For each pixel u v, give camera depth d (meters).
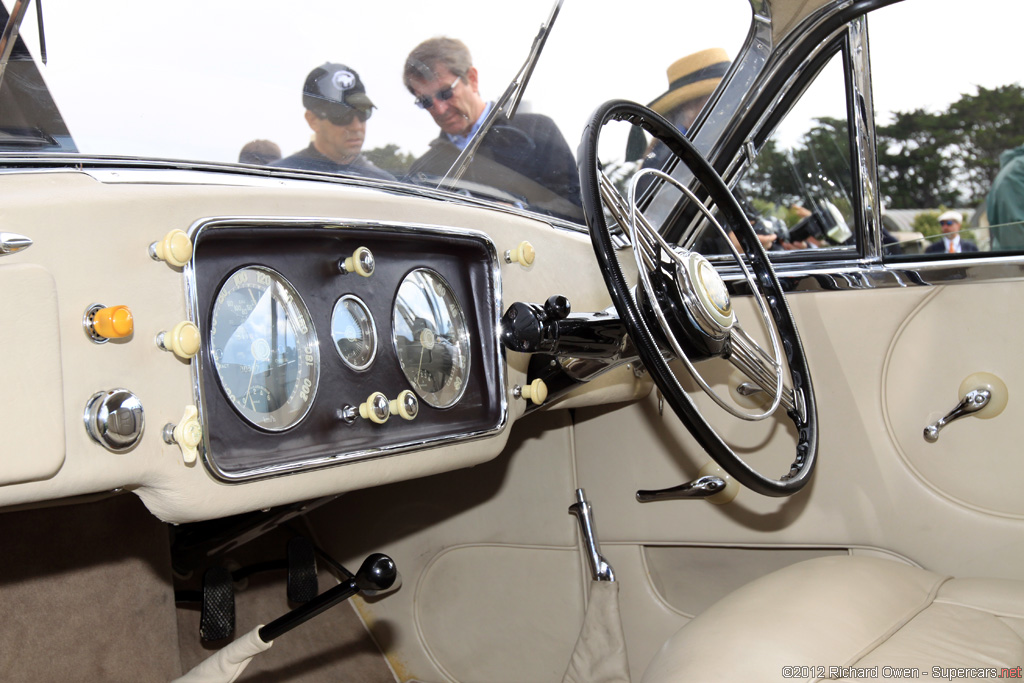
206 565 1.80
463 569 1.82
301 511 1.49
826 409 1.62
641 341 1.10
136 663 1.46
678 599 1.73
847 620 1.10
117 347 0.79
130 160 1.03
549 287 1.44
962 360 1.54
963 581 1.28
